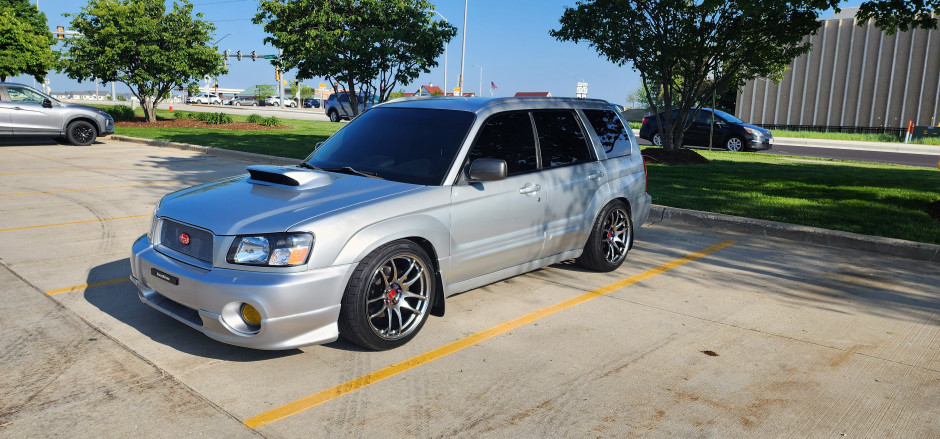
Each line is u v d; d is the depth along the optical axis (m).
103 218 8.17
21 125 16.92
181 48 26.53
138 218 8.21
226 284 3.75
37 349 4.12
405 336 4.30
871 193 10.45
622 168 6.23
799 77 46.22
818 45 45.28
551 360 4.13
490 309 5.09
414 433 3.22
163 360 4.02
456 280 4.73
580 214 5.71
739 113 48.97
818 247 7.38
